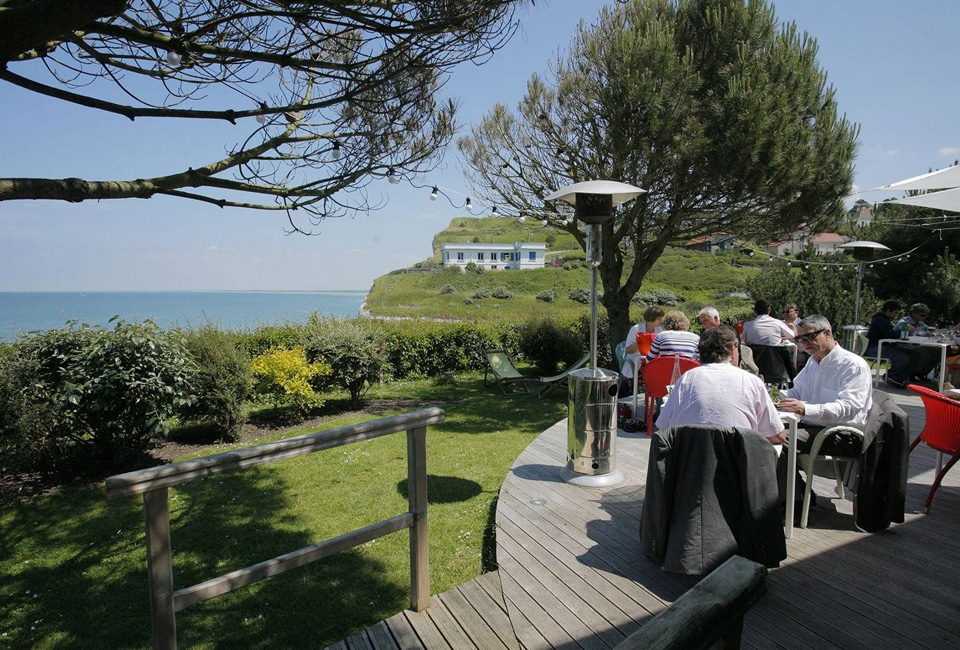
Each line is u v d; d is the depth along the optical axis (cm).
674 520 258
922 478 400
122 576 368
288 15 224
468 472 554
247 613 318
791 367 638
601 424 403
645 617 246
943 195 492
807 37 773
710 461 249
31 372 533
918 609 242
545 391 921
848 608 243
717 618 85
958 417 321
